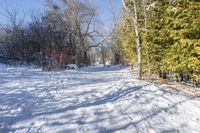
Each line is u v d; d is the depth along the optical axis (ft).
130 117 20.85
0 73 41.88
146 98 26.50
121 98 26.04
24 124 17.80
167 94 28.86
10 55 68.95
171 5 41.01
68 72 57.72
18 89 28.37
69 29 98.22
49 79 38.40
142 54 52.47
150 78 46.91
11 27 73.87
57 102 23.72
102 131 17.74
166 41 46.16
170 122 20.54
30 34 73.36
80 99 25.20
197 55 36.40
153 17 48.67
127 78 45.55
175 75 43.39
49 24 82.58
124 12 60.59
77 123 18.69
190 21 35.88
